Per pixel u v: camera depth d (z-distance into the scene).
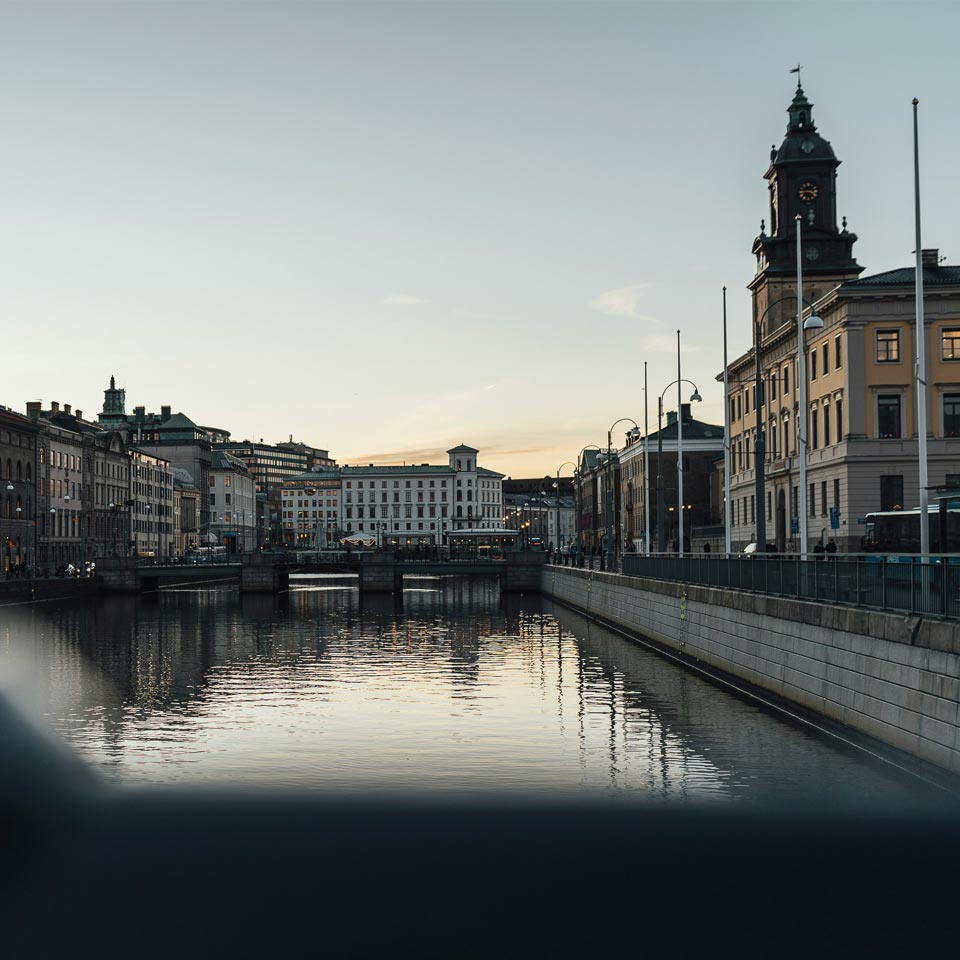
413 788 25.62
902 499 73.75
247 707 38.66
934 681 23.81
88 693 42.44
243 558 122.75
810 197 103.31
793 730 31.80
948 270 77.75
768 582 38.69
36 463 124.56
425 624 76.75
